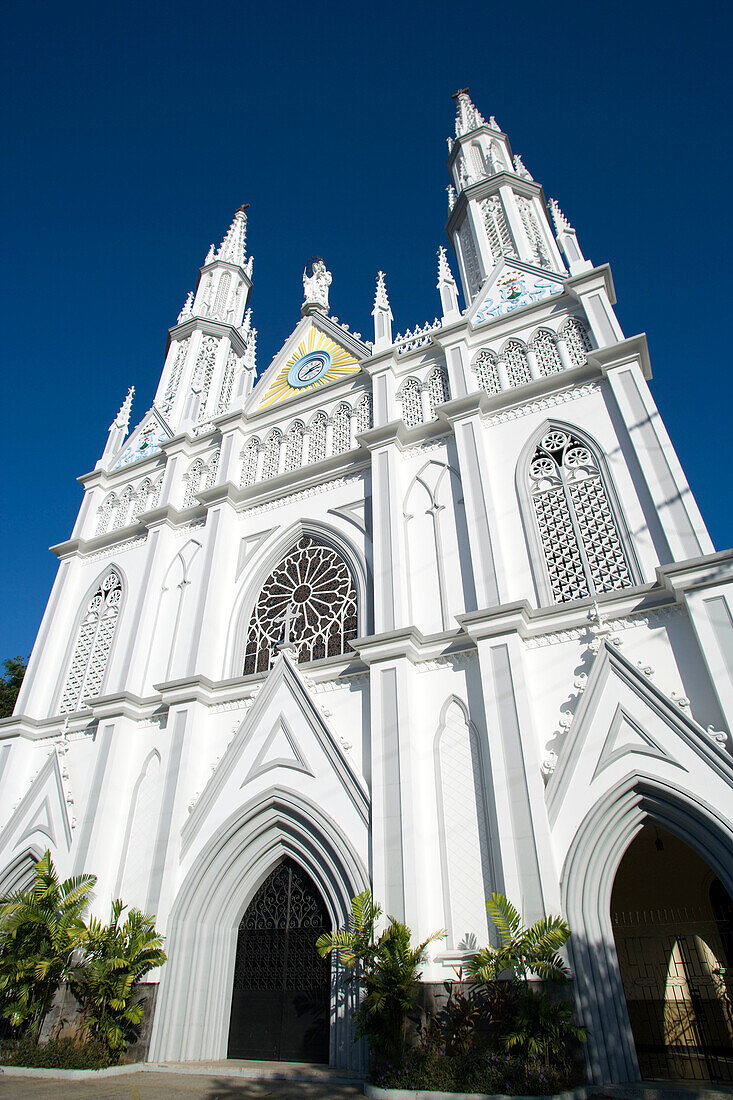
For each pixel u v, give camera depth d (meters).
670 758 10.48
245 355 26.03
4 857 15.85
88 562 21.70
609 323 16.03
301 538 17.83
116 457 24.83
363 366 19.16
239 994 12.82
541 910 9.94
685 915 15.67
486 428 16.22
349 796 12.62
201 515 19.91
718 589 11.24
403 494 16.36
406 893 11.00
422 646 13.55
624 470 13.95
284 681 14.66
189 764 14.73
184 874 13.44
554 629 12.55
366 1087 9.13
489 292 19.73
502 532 14.46
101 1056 11.40
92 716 17.28
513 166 25.45
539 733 11.77
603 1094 8.46
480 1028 9.64
